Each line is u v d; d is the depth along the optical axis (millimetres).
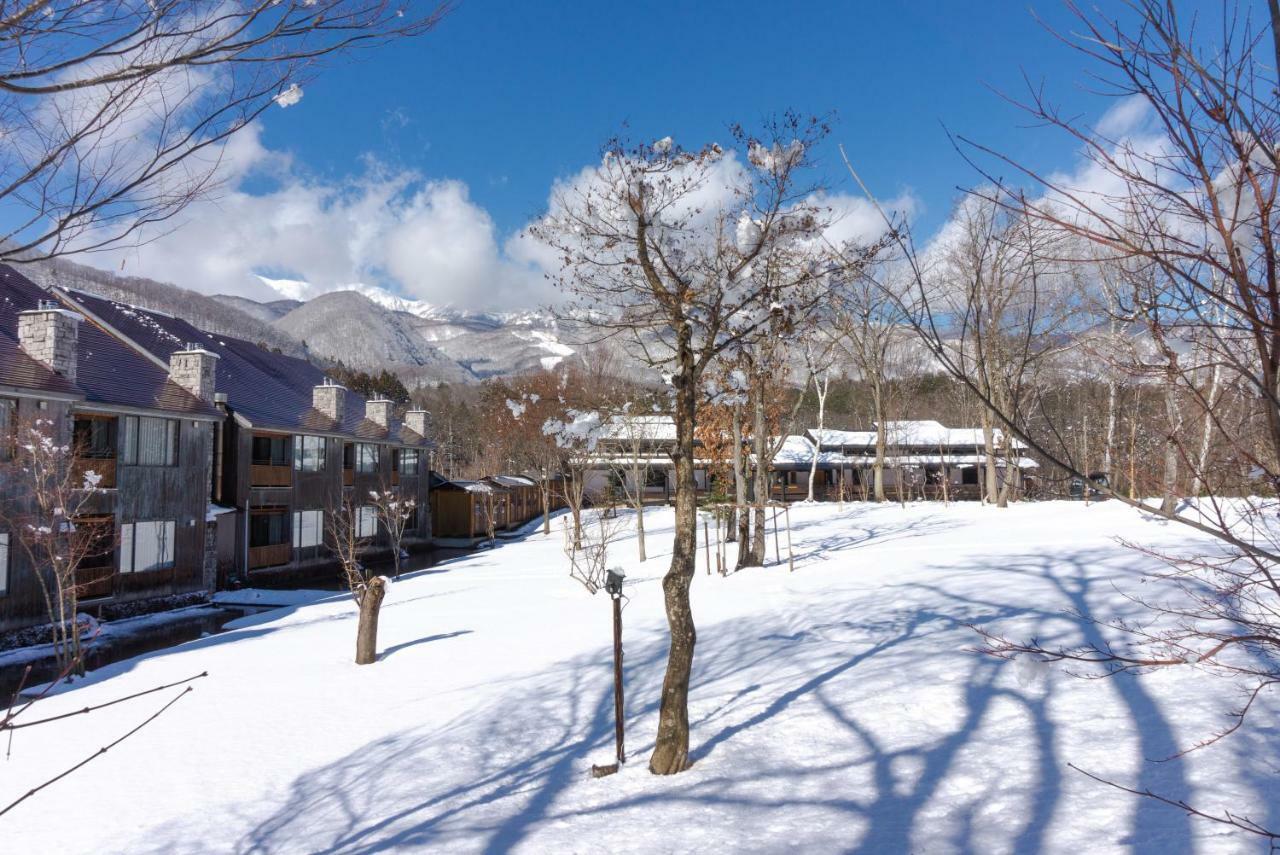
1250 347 2494
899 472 40938
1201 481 2680
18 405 18953
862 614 11102
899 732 6363
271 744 8320
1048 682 6906
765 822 5121
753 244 7012
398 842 5602
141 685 11797
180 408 24484
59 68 2713
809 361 25797
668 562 22891
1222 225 2189
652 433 30125
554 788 6359
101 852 6020
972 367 3516
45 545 16125
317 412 34250
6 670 15867
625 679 9398
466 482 46781
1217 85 2100
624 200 6984
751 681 8531
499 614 15883
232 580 27328
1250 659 6520
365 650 12047
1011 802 4844
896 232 2475
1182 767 4910
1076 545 15719
